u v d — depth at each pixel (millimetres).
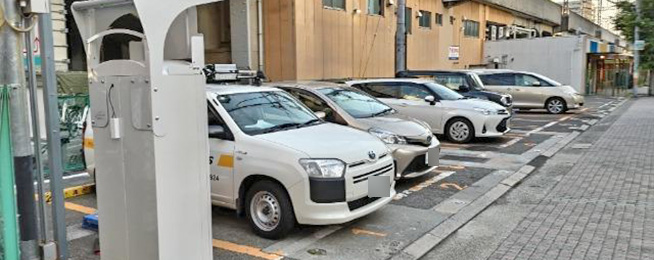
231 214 6188
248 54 15641
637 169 8758
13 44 3312
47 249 3746
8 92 3334
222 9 16375
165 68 3529
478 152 10523
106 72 3674
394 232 5570
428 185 7668
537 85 19109
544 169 9008
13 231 3455
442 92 12188
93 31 3953
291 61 15961
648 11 28359
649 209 6398
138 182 3625
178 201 3668
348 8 18500
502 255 5008
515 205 6750
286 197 5164
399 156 7332
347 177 5105
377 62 20516
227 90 6070
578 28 45719
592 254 4965
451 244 5340
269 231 5297
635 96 28641
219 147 5582
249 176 5340
